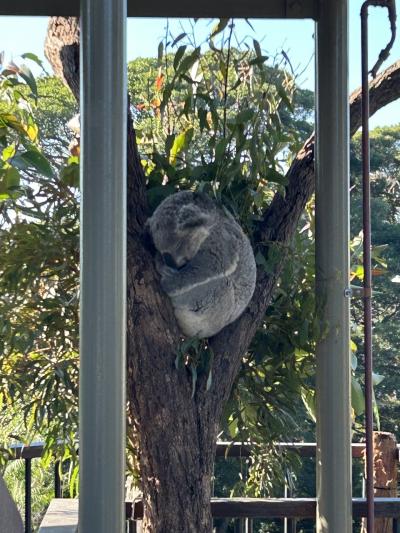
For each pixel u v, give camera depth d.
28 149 2.94
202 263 2.66
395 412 9.45
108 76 2.10
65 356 2.96
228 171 2.84
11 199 2.80
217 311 2.66
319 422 2.74
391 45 2.83
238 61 3.00
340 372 2.72
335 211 2.75
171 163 3.04
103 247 2.08
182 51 2.88
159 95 3.25
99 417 2.06
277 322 2.98
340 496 2.68
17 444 3.29
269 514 2.80
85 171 2.11
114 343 2.07
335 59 2.76
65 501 3.06
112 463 2.06
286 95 2.95
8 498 1.80
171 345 2.58
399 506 2.79
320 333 2.72
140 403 2.57
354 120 3.07
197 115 3.06
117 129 2.11
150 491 2.61
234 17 2.78
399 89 3.07
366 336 2.70
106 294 2.07
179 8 2.77
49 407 2.89
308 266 2.97
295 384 3.01
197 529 2.59
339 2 2.75
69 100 7.29
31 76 3.12
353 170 10.03
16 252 2.76
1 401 3.18
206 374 2.70
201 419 2.67
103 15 2.11
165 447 2.56
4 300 2.75
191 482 2.59
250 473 3.25
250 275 2.78
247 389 3.06
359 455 3.50
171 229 2.66
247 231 2.92
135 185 2.68
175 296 2.59
